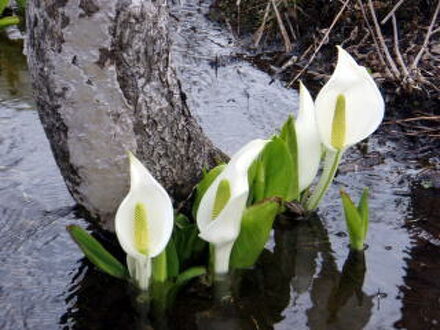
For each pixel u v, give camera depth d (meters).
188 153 1.58
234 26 2.52
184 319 1.49
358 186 1.74
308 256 1.59
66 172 1.55
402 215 1.67
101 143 1.50
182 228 1.54
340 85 1.53
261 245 1.51
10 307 1.49
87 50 1.45
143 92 1.50
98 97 1.47
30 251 1.58
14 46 2.43
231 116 1.98
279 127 1.94
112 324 1.47
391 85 2.04
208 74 2.16
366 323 1.48
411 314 1.49
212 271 1.52
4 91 2.09
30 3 1.47
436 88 1.97
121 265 1.52
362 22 2.24
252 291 1.53
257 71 2.18
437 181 1.75
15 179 1.75
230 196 1.43
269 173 1.58
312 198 1.64
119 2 1.44
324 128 1.54
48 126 1.52
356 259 1.58
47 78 1.48
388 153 1.84
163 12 1.50
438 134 1.90
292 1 2.37
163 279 1.48
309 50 2.22
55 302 1.50
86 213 1.58
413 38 2.15
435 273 1.55
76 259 1.57
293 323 1.48
